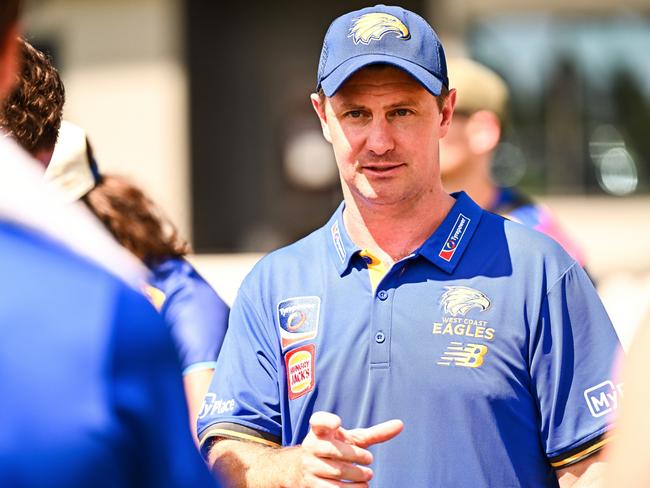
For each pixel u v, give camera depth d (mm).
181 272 5691
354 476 4109
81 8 16203
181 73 16250
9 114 4188
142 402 2531
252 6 16953
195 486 2643
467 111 7637
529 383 4508
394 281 4633
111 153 16297
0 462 2393
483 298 4559
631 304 10656
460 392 4426
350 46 4703
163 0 16172
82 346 2488
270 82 17094
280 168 17156
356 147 4652
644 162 16812
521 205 7832
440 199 4777
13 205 2600
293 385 4672
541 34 16594
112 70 16219
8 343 2457
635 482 2746
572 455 4453
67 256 2588
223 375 4879
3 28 2732
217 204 17016
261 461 4492
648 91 16812
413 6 16547
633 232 16766
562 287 4578
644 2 16656
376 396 4496
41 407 2430
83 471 2422
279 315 4773
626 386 2877
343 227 4828
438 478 4391
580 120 16797
